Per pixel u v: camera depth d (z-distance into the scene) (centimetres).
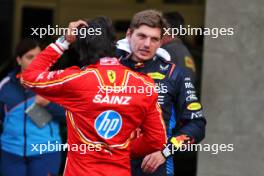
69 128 1280
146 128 1311
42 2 2712
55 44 1298
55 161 1906
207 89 2222
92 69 1268
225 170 2236
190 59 1803
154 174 1437
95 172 1250
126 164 1283
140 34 1405
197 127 1427
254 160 2233
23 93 1889
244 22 2200
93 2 2694
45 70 1294
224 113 2223
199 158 2239
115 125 1259
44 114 1877
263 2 2191
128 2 2659
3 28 2723
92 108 1252
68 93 1257
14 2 2722
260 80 2214
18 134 1886
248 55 2209
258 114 2222
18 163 1897
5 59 2667
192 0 2561
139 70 1452
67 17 2712
